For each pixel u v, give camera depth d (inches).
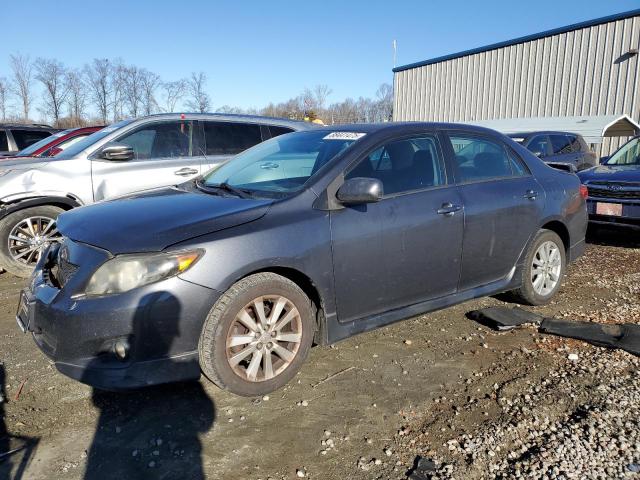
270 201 126.7
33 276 127.2
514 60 847.1
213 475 95.0
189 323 109.3
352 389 125.2
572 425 108.2
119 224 118.4
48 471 96.4
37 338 116.2
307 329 125.6
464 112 941.2
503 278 167.8
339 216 128.7
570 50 767.7
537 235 174.6
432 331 160.6
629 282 211.2
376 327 137.4
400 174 144.3
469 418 112.6
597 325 159.3
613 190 278.4
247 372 117.0
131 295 105.6
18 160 232.2
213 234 113.5
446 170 153.7
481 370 134.5
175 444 104.1
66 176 224.2
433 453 100.8
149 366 107.5
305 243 121.9
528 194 169.8
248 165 158.6
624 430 105.7
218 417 113.5
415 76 1035.9
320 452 101.6
